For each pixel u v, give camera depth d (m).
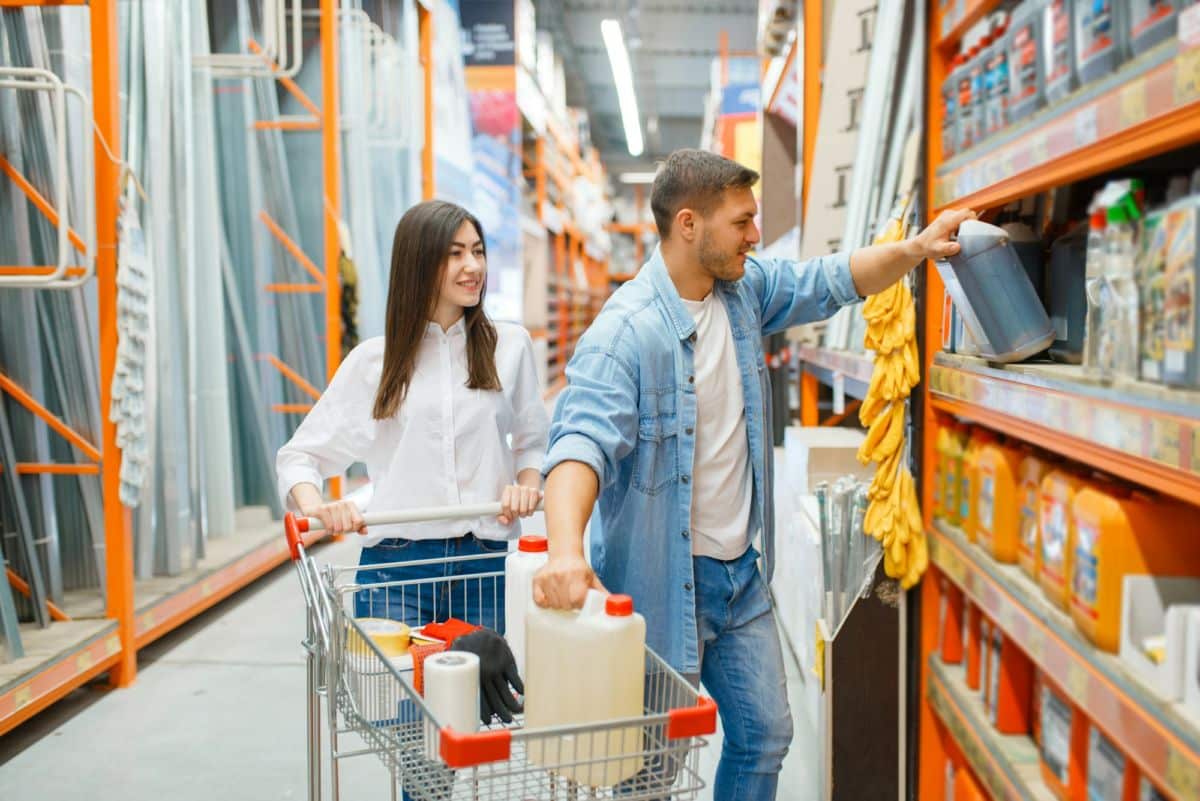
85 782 2.91
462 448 2.20
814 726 2.95
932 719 2.36
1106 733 1.47
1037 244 1.98
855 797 2.39
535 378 2.37
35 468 3.58
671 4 17.89
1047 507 1.69
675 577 1.86
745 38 19.84
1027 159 1.67
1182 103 1.17
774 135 6.28
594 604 1.46
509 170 12.42
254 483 5.84
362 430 2.27
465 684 1.53
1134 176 1.82
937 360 2.27
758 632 1.97
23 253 3.59
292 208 6.21
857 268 1.99
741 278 1.90
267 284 5.97
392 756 1.57
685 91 24.66
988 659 2.05
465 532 2.19
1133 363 1.37
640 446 1.84
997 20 1.98
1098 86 1.42
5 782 2.91
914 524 2.30
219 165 5.82
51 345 3.71
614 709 1.44
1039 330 1.80
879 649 2.37
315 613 1.75
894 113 3.03
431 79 8.82
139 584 4.22
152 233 4.36
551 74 16.52
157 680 3.77
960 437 2.22
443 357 2.22
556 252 18.50
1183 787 1.15
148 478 4.23
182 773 2.97
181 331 4.59
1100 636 1.43
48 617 3.55
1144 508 1.42
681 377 1.84
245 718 3.39
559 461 1.68
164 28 4.52
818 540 2.74
